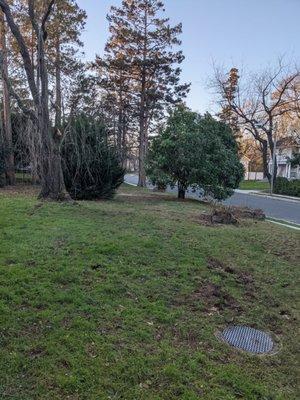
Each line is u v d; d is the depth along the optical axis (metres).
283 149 40.59
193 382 3.19
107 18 25.84
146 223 8.23
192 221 9.19
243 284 5.57
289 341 4.17
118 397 2.93
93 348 3.46
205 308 4.61
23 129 13.22
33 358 3.23
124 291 4.67
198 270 5.70
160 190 19.97
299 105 33.66
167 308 4.42
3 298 4.11
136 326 3.92
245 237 8.17
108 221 8.11
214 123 14.92
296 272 6.44
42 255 5.48
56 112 12.19
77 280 4.77
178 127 14.30
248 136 47.47
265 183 40.72
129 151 32.28
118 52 26.80
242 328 4.31
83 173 12.62
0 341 3.40
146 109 27.16
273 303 5.10
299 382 3.46
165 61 25.52
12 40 19.70
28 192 14.08
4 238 6.20
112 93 28.23
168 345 3.68
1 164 16.84
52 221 7.63
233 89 34.62
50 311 3.95
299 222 12.90
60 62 22.17
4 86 16.06
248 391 3.18
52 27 21.94
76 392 2.92
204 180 14.38
